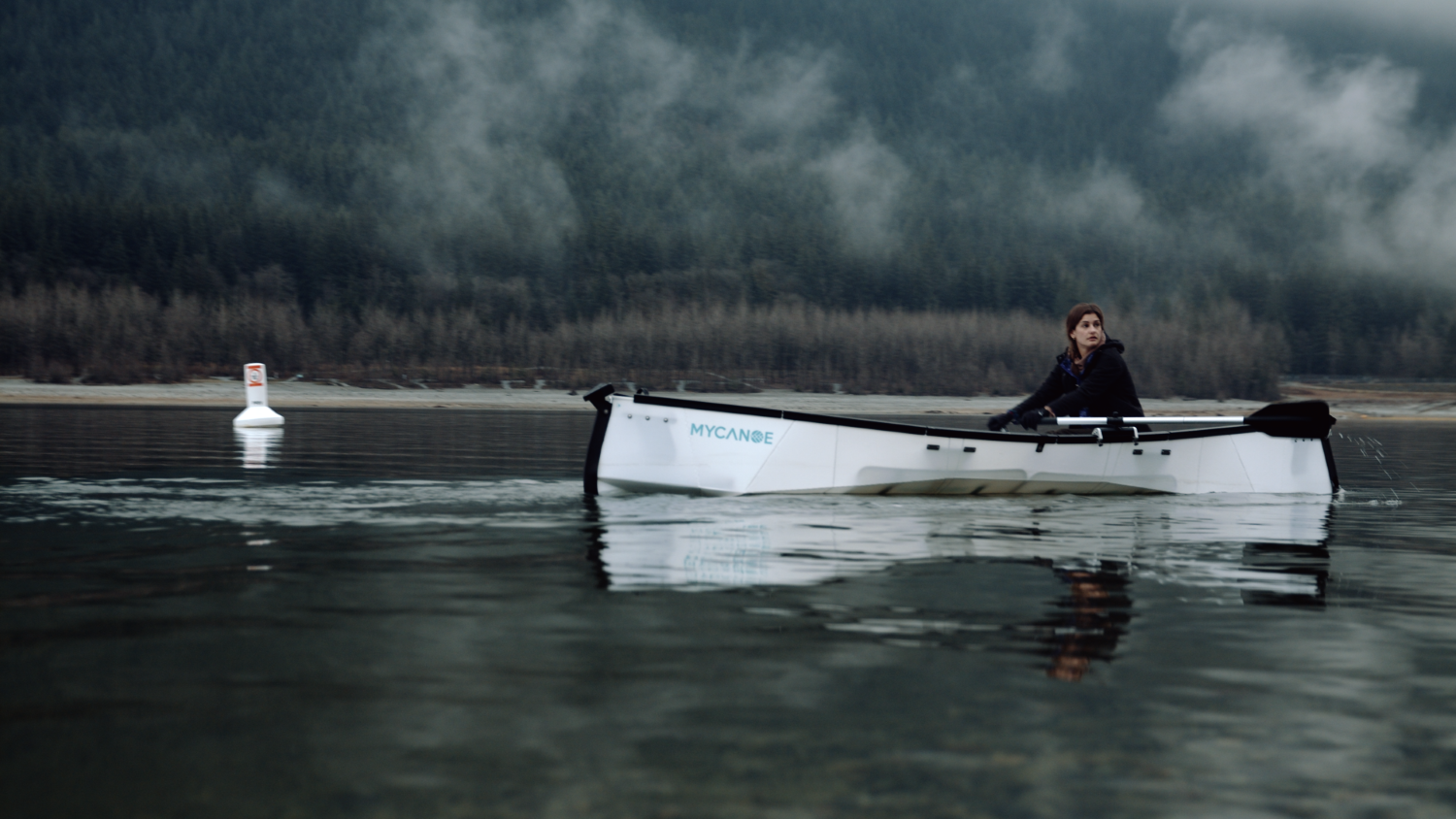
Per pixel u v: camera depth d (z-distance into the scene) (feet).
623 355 403.75
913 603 14.55
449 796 7.86
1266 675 11.13
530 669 11.09
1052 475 27.22
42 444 51.11
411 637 12.41
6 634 12.41
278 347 351.05
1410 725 9.64
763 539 20.06
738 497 26.16
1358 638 12.85
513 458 44.27
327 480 32.04
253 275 473.67
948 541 19.94
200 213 481.05
